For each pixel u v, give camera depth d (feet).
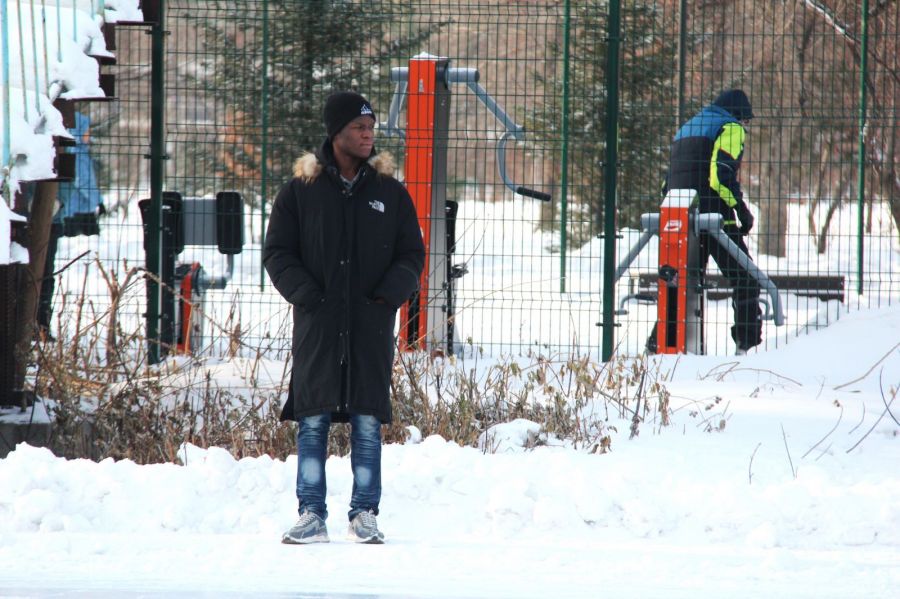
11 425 75.72
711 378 97.14
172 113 186.09
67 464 62.23
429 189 106.63
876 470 67.97
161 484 60.75
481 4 123.75
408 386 81.71
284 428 73.41
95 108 187.62
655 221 110.93
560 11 143.33
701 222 109.70
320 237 53.11
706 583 47.75
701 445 73.10
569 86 160.04
